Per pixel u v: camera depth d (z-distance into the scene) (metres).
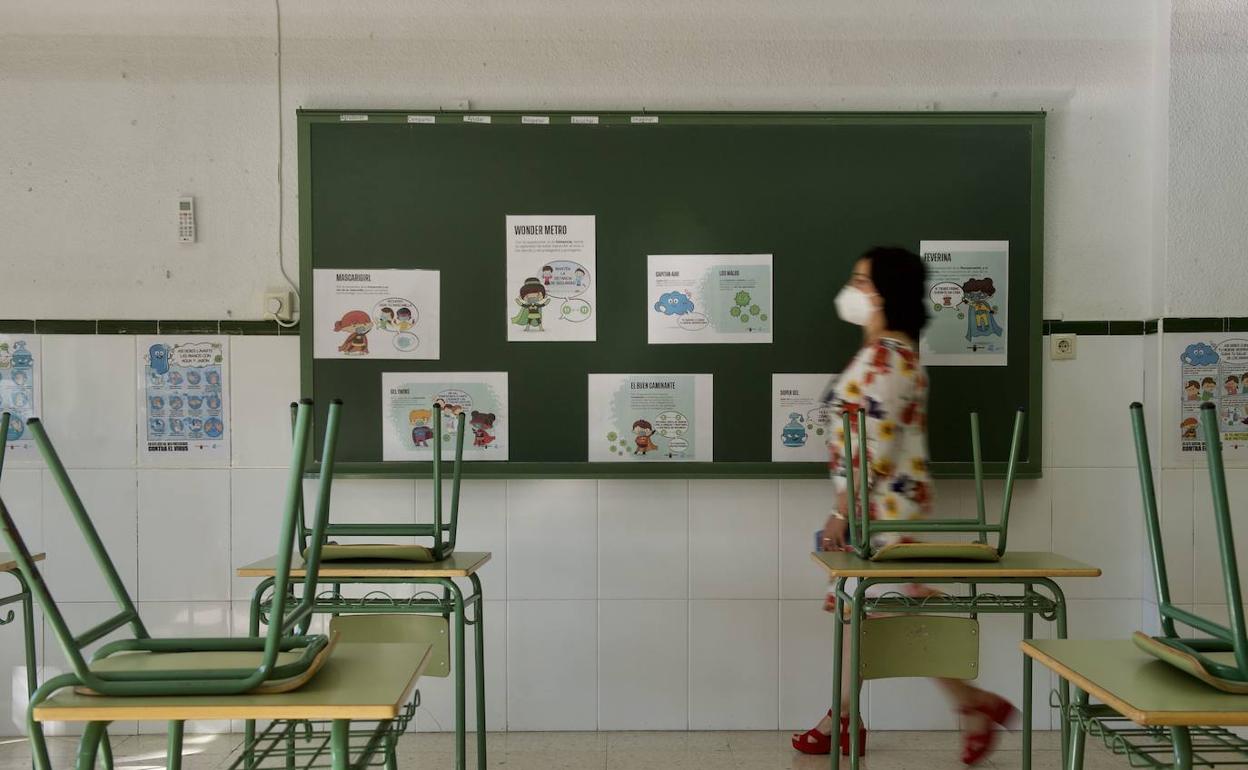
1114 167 2.86
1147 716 1.11
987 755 2.60
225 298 2.83
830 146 2.81
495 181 2.81
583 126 2.81
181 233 2.81
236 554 2.82
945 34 2.85
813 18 2.85
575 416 2.82
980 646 2.86
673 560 2.84
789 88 2.85
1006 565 2.06
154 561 2.81
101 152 2.81
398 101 2.83
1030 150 2.81
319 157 2.80
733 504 2.84
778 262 2.81
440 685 2.84
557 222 2.81
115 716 1.07
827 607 2.44
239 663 1.23
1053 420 2.85
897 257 2.31
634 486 2.84
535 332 2.81
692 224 2.81
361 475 2.79
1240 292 2.76
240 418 2.82
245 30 2.82
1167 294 2.77
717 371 2.82
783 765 2.55
